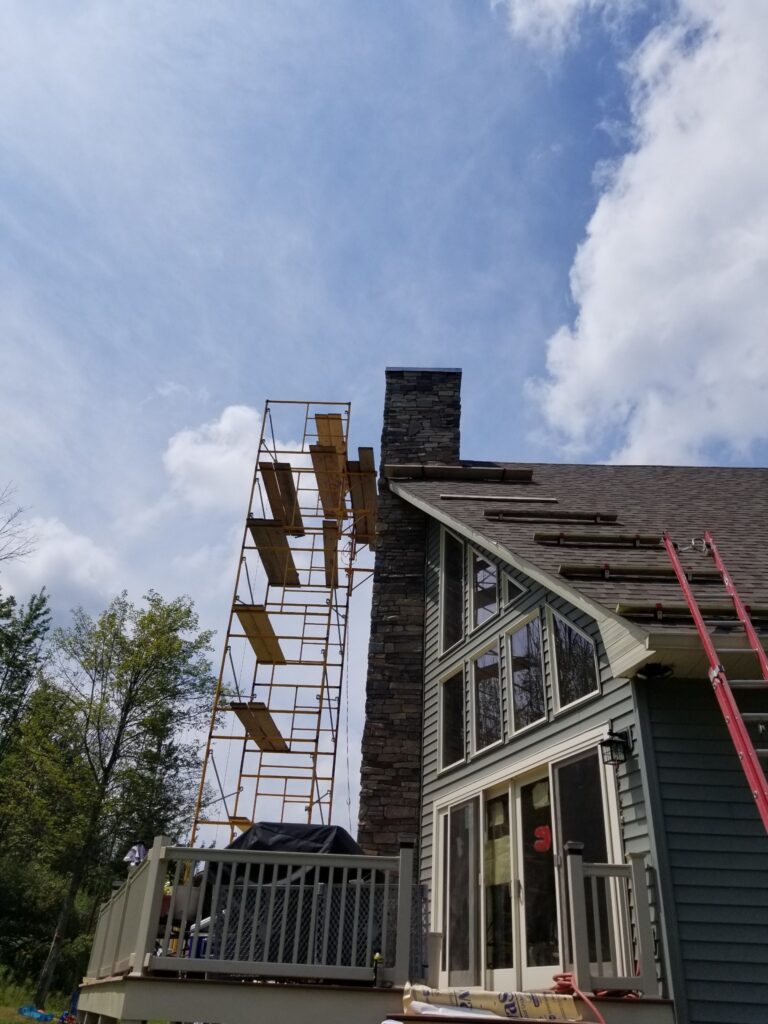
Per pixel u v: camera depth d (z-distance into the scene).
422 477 12.21
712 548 6.39
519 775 7.89
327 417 18.17
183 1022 5.98
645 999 5.07
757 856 5.45
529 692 8.12
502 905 7.74
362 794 9.99
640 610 5.99
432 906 8.99
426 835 9.63
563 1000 5.03
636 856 5.54
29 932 28.48
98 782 25.00
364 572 20.30
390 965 5.88
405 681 10.80
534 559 7.52
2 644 37.03
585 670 7.07
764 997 5.03
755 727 5.84
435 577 11.28
